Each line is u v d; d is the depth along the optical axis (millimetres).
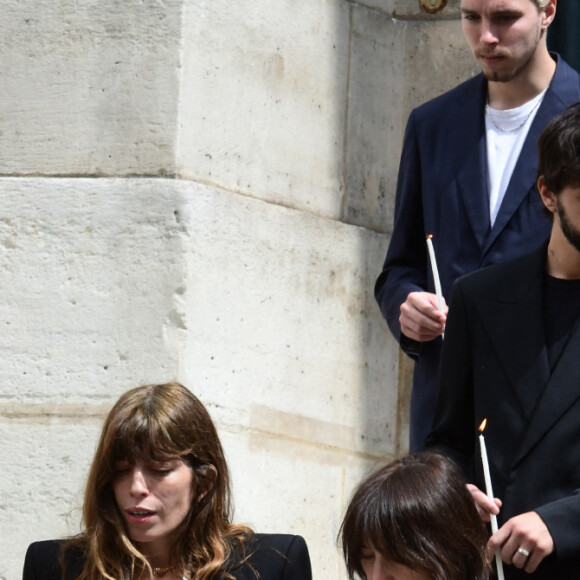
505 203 6949
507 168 7086
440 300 6691
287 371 8227
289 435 8195
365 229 8852
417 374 7164
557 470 5566
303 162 8508
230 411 7848
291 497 8172
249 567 5625
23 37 8109
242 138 8141
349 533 4660
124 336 7703
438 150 7320
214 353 7809
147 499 5520
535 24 7008
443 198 7180
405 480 4660
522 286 5871
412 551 4523
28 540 7652
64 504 7633
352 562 4676
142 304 7695
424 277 7477
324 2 8688
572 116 5680
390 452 8852
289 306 8289
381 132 9039
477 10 6988
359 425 8656
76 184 7906
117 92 7914
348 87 8820
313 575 8250
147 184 7785
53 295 7840
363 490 4699
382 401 8828
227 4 8094
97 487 5594
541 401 5629
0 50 8141
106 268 7793
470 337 5969
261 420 8031
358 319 8727
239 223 8008
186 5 7875
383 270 7566
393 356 8930
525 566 5406
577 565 5504
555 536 5355
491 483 5723
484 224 7004
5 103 8086
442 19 9180
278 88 8359
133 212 7793
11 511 7703
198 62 7914
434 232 7203
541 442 5598
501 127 7180
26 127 8039
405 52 9234
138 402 5594
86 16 8016
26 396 7785
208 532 5645
